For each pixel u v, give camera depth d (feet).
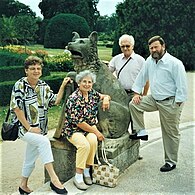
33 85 15.21
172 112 16.96
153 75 17.24
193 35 71.82
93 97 15.92
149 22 73.31
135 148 19.06
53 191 14.94
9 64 55.01
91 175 16.10
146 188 15.76
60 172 17.15
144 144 22.77
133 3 74.54
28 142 15.06
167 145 17.97
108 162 16.21
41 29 109.70
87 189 15.34
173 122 17.29
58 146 16.94
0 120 32.63
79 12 113.19
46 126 15.81
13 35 93.81
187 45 71.72
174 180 16.76
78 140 15.29
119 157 16.94
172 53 72.08
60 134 16.94
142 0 73.05
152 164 18.85
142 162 19.17
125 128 17.93
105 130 17.13
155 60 17.20
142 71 17.92
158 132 25.86
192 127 27.30
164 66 16.79
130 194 15.08
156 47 16.70
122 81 19.35
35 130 14.96
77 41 16.72
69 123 15.74
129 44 18.84
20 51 65.26
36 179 19.72
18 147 24.89
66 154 16.87
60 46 92.63
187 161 19.36
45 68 49.08
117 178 16.34
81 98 15.49
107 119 16.94
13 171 20.59
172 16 71.15
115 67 19.77
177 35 71.82
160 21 72.28
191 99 41.50
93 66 17.13
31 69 14.82
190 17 70.95
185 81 16.55
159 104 17.17
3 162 21.94
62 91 16.49
